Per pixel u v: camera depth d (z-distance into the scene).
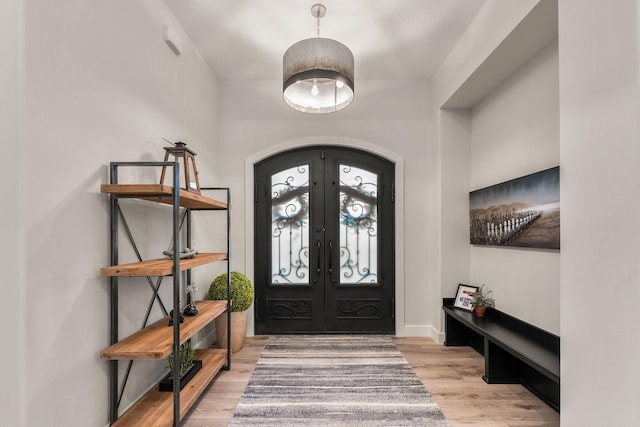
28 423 1.30
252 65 3.42
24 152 1.29
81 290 1.58
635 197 1.18
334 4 2.49
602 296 1.32
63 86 1.49
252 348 3.32
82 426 1.58
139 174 2.11
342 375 2.70
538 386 2.35
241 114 3.76
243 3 2.48
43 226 1.38
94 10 1.69
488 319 2.91
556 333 2.28
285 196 3.83
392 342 3.50
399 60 3.33
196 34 2.87
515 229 2.66
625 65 1.22
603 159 1.32
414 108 3.77
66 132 1.50
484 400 2.30
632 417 1.19
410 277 3.74
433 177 3.69
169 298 2.48
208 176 3.41
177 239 1.76
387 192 3.82
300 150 3.83
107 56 1.80
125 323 1.95
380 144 3.76
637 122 1.17
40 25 1.37
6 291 1.27
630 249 1.20
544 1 1.86
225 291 3.10
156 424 1.78
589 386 1.38
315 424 2.03
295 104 2.72
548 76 2.34
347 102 2.68
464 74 2.89
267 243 3.81
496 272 3.03
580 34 1.43
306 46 2.36
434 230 3.65
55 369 1.43
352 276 3.83
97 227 1.70
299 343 3.47
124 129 1.95
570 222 1.49
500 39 2.32
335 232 3.81
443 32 2.87
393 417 2.10
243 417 2.10
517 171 2.71
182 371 2.23
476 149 3.39
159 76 2.38
